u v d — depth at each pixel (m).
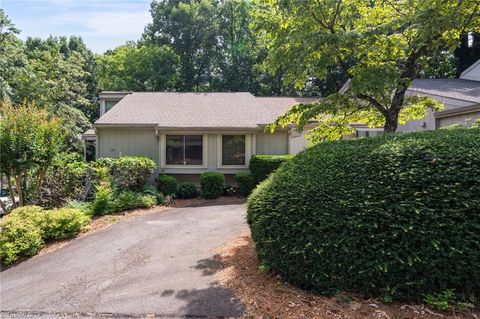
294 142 12.80
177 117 12.77
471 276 3.03
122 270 4.72
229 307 3.40
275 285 3.70
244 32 29.28
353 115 6.34
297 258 3.56
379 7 5.57
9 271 5.16
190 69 30.09
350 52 5.29
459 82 13.91
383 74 4.89
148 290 3.96
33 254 5.79
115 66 27.91
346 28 5.68
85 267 4.94
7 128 7.68
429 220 3.12
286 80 5.68
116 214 8.41
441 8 4.54
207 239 6.00
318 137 6.69
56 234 6.39
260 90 28.50
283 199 3.77
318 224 3.47
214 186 11.10
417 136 3.80
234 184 12.45
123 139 12.52
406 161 3.41
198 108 13.73
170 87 28.97
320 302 3.29
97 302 3.77
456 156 3.27
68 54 32.66
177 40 29.70
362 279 3.27
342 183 3.55
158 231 6.68
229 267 4.46
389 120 5.62
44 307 3.75
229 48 30.17
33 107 8.56
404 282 3.16
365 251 3.27
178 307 3.48
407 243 3.16
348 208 3.38
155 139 12.52
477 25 4.99
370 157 3.62
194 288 3.89
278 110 14.54
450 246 3.06
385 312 3.04
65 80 19.20
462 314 2.96
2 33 16.98
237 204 9.92
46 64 18.80
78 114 19.34
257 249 4.17
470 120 7.71
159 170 12.27
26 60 17.84
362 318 2.98
